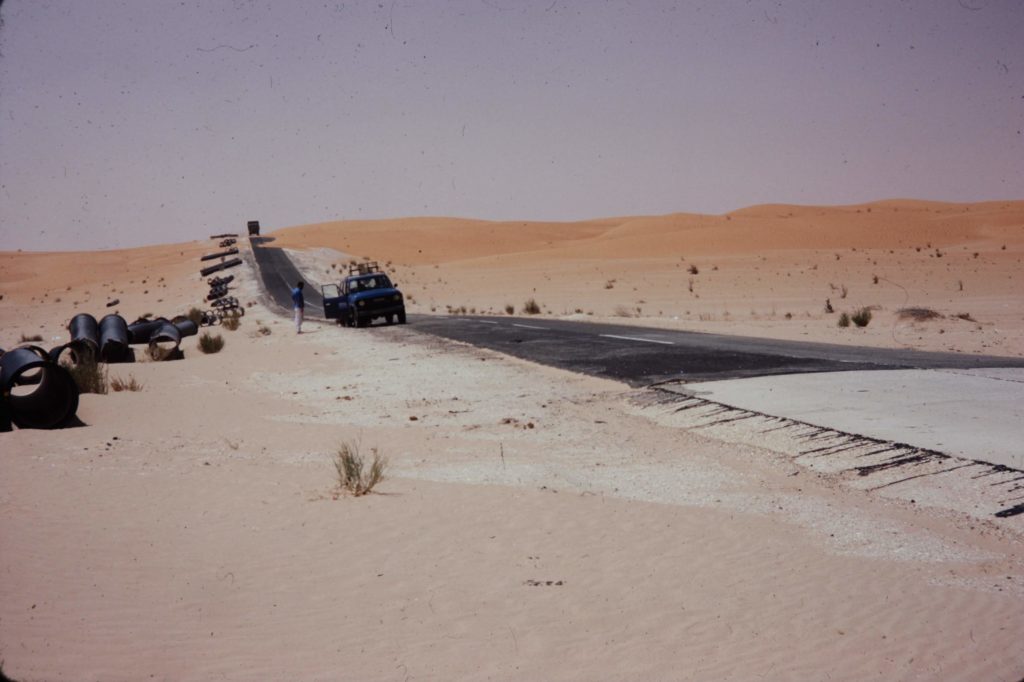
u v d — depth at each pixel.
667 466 11.38
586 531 8.24
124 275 126.94
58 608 6.00
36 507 8.95
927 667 5.18
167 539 7.95
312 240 197.00
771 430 12.87
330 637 5.72
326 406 17.27
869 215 170.62
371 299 39.72
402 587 6.71
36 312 81.38
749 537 8.02
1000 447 10.69
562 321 40.16
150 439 13.56
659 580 6.84
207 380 22.03
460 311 57.50
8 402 14.09
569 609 6.23
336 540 7.99
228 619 6.01
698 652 5.46
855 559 7.35
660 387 17.19
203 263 119.88
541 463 11.63
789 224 144.50
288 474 11.02
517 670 5.21
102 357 26.78
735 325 34.81
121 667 5.10
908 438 11.48
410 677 5.10
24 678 4.81
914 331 30.16
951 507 8.88
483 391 18.33
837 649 5.48
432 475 10.98
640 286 76.19
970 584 6.67
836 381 16.72
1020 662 5.21
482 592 6.60
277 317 53.78
